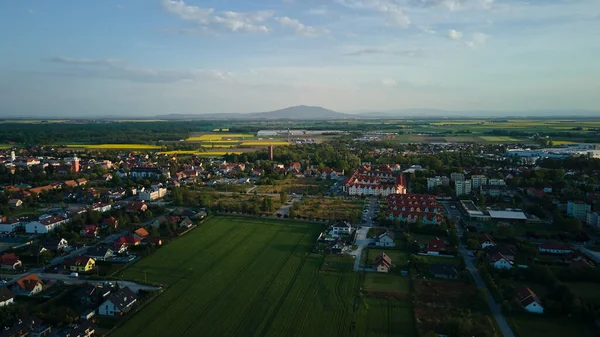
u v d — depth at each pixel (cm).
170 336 10850
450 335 10744
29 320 11250
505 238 18475
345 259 16288
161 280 14350
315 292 13388
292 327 11275
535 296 12325
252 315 11919
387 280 14312
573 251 16712
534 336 10825
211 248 17550
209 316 11862
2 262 15575
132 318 11769
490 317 11769
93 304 12656
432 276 14600
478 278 14438
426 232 19550
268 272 15012
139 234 18550
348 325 11381
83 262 15250
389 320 11644
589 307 11750
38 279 13775
